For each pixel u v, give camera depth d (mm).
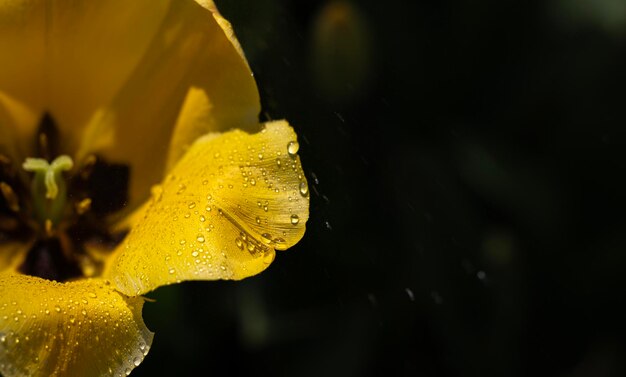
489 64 489
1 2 369
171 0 375
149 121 387
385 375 462
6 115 393
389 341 461
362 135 465
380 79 470
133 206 391
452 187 470
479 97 489
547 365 475
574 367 473
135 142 392
